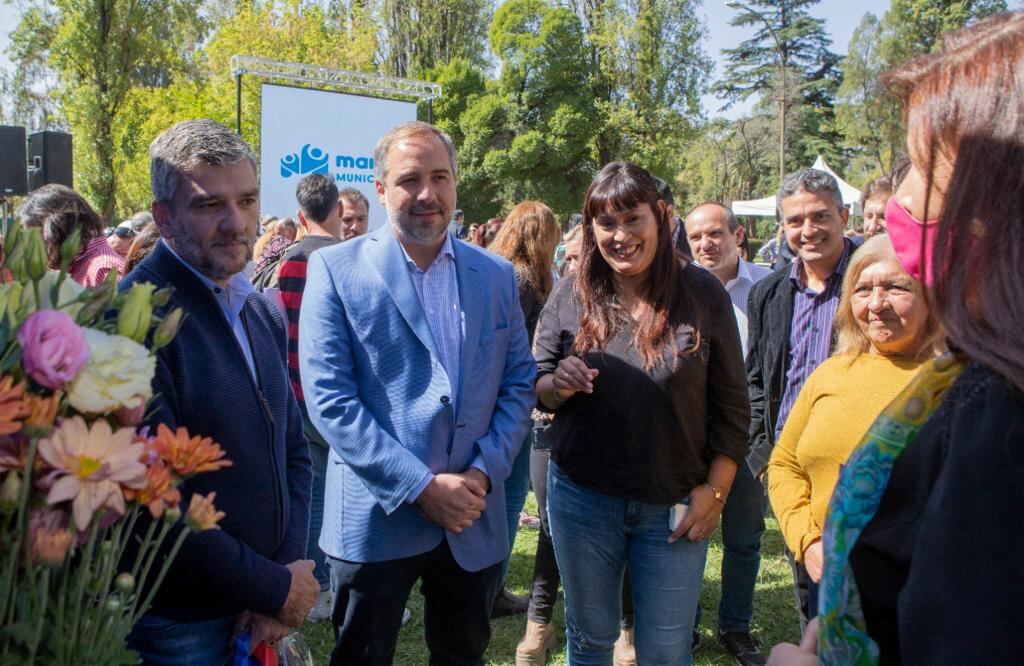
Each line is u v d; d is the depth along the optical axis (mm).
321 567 3723
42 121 40000
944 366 753
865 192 3830
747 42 55938
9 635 1059
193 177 1741
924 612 661
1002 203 655
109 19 28328
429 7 36219
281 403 1976
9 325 1059
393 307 2221
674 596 2322
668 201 3355
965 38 753
